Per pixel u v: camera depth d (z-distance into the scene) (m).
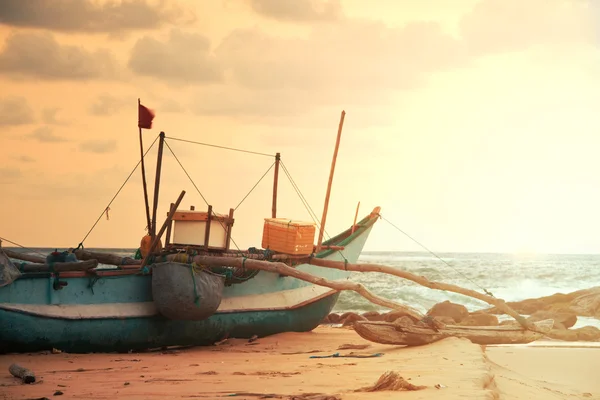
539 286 57.69
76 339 17.58
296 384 10.88
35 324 16.91
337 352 17.52
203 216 19.44
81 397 9.96
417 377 11.20
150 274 19.05
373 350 17.62
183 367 14.38
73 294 17.80
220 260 18.81
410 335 17.94
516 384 12.33
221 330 20.52
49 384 11.62
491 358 17.09
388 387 10.06
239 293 21.42
